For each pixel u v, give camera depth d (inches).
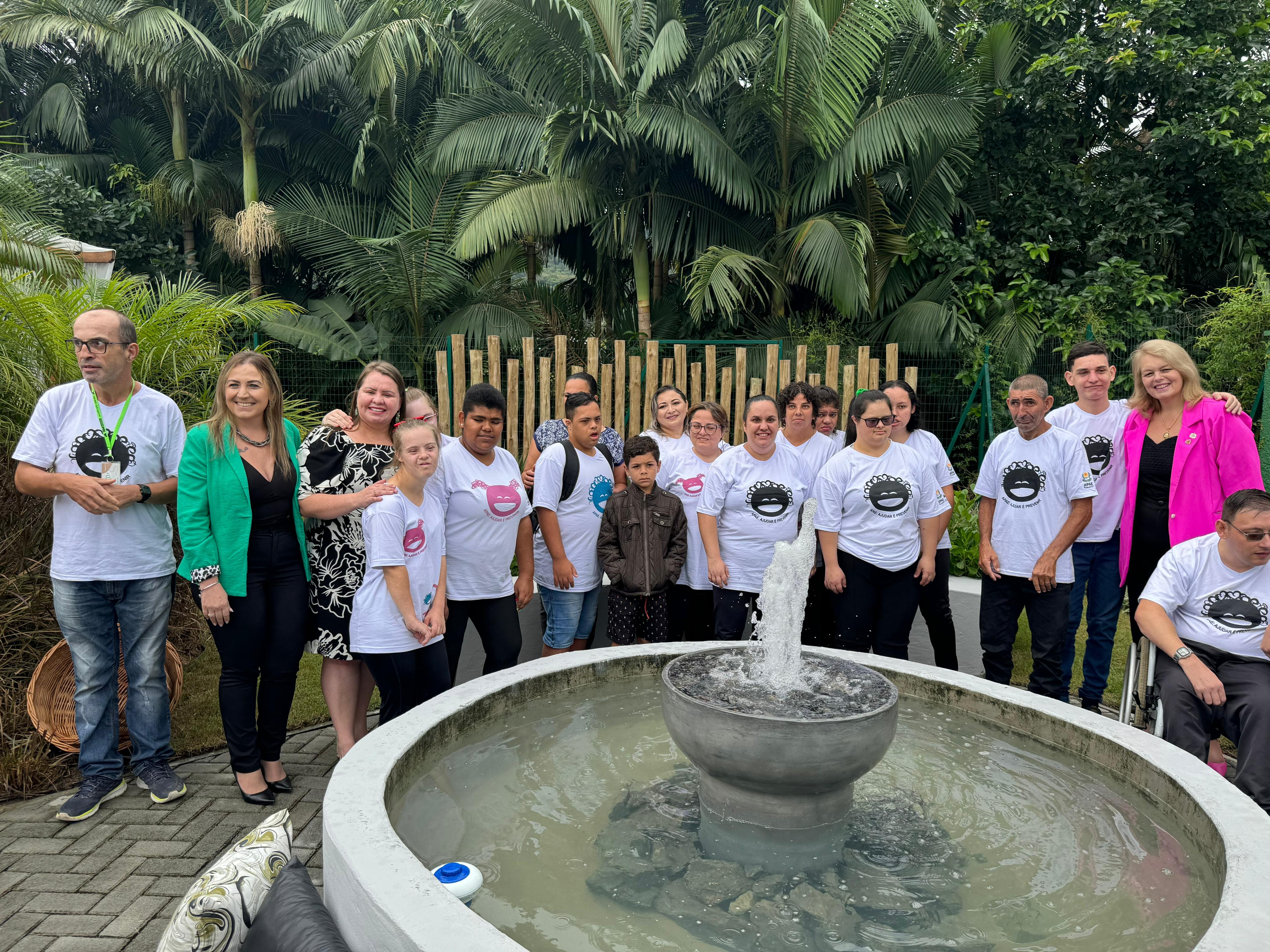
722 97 412.2
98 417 129.9
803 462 167.3
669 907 78.0
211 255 521.7
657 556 164.4
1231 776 138.9
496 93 444.5
